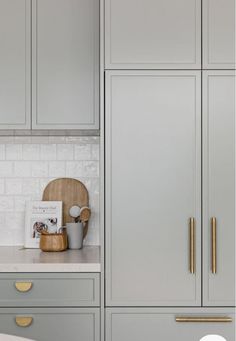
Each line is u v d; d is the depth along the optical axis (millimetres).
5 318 2611
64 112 2980
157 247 2611
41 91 2979
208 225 2607
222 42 2621
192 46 2623
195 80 2617
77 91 2984
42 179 3285
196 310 2600
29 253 2953
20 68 2982
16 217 3275
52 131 3137
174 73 2619
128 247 2611
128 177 2619
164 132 2619
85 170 3281
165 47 2623
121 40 2625
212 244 2596
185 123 2613
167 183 2611
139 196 2613
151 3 2633
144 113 2619
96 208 3275
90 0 3000
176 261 2607
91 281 2611
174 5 2631
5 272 2613
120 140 2619
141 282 2607
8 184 3279
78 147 3287
